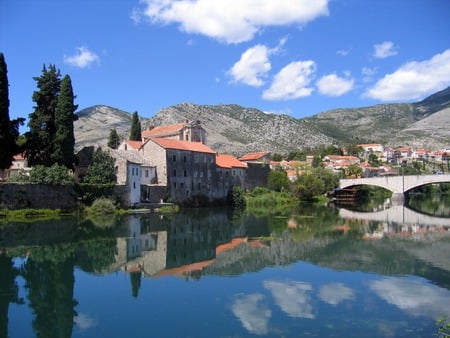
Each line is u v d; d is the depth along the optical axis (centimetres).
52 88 7838
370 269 3575
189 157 10200
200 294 2859
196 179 10381
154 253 4188
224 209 9806
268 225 6606
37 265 3606
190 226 6316
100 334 2195
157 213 8175
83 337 2162
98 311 2530
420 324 2322
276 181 13338
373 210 10038
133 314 2481
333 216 8269
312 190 12725
